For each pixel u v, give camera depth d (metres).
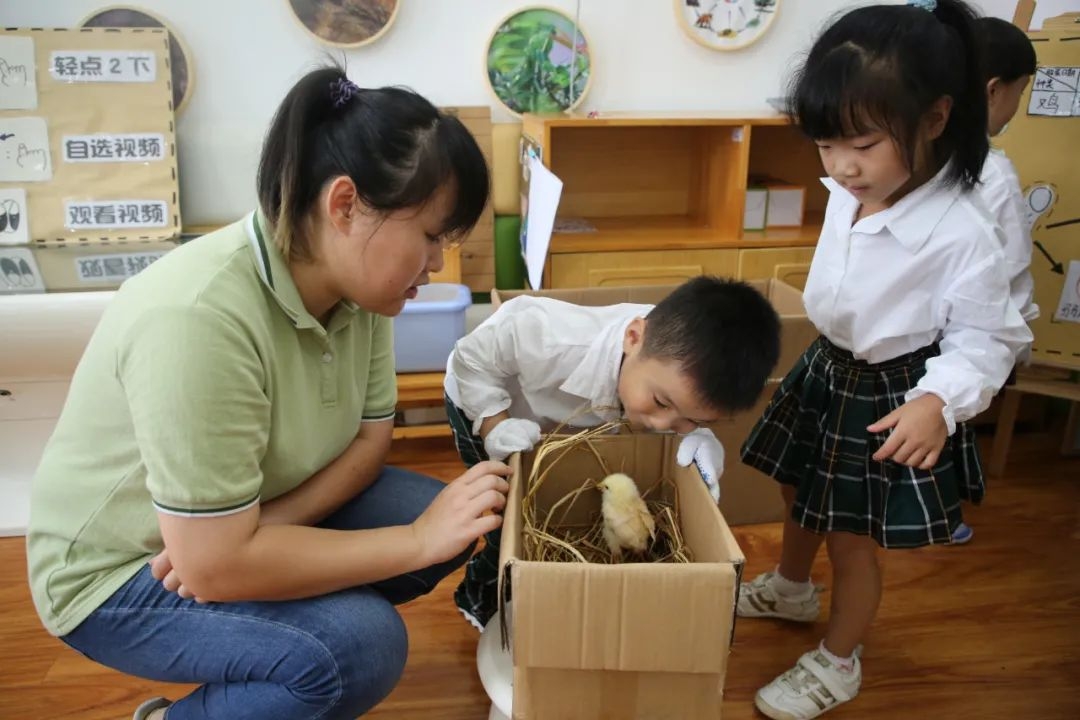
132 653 0.93
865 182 1.06
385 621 0.95
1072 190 1.86
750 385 0.98
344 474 1.07
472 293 2.38
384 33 2.22
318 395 0.97
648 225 2.41
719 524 0.89
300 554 0.86
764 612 1.49
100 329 0.86
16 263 1.85
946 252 1.09
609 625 0.79
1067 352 1.93
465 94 2.33
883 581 1.61
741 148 2.17
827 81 1.01
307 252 0.86
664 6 2.34
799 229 2.36
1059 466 2.08
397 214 0.81
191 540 0.80
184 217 2.22
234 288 0.82
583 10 2.31
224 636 0.90
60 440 0.91
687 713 0.84
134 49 2.06
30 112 2.01
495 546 1.32
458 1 2.25
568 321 1.19
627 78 2.39
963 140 1.08
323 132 0.80
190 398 0.77
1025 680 1.36
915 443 1.05
